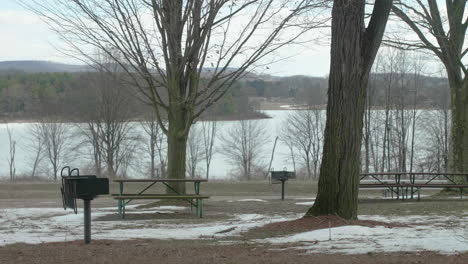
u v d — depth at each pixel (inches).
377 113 2087.8
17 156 2438.5
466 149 871.1
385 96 2066.9
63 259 301.3
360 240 362.3
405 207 631.8
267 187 1205.7
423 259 279.4
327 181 456.4
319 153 2260.1
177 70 697.6
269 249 334.6
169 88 703.7
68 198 368.5
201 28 680.4
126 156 2089.1
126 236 422.6
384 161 2098.9
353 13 441.7
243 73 725.3
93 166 2138.3
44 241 395.9
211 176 2151.8
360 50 446.9
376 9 446.6
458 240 347.9
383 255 297.4
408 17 819.4
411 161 2031.3
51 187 1256.8
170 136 719.7
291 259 288.2
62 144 2185.0
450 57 859.4
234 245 358.3
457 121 876.0
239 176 2127.2
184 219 556.4
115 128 2030.0
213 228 460.1
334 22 448.8
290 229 426.6
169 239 403.9
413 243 339.3
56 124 2187.5
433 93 2031.3
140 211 640.4
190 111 709.3
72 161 2156.7
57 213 635.5
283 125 2390.5
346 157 450.9
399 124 2107.5
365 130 2021.4
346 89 446.6
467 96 867.4
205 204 728.3
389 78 2027.6
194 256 305.9
